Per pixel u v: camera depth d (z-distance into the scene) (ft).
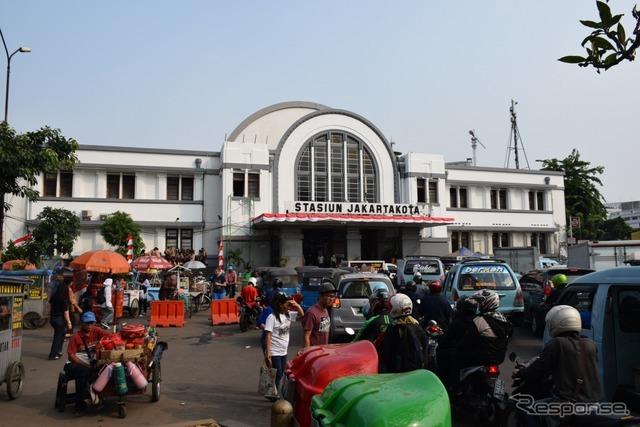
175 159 107.55
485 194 131.85
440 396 10.59
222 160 106.52
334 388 12.48
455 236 128.57
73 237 81.82
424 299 35.47
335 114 116.06
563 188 140.77
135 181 105.19
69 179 101.45
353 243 109.50
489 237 131.44
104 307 53.72
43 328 58.23
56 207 98.99
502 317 22.94
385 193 118.62
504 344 22.66
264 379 26.53
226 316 61.00
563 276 40.40
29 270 58.49
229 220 104.12
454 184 127.95
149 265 74.90
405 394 10.70
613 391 21.12
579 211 149.89
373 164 118.52
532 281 50.90
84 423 24.21
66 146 59.21
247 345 46.34
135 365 25.67
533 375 16.34
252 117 123.54
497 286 44.65
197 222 106.93
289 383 17.83
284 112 126.93
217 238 107.76
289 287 71.05
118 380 24.84
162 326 58.85
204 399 28.25
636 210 372.58
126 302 65.41
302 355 18.17
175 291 69.36
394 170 119.85
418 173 119.85
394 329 20.57
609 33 10.37
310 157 113.29
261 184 107.65
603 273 22.80
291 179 111.04
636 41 10.16
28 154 52.16
